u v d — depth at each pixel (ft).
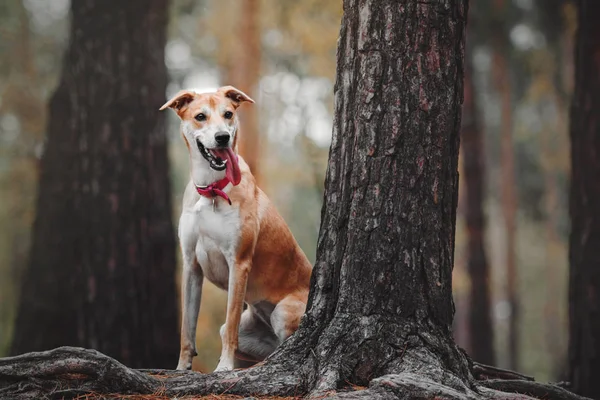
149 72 31.45
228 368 20.11
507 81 75.92
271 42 60.85
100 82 30.94
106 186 30.22
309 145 62.64
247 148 46.47
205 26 53.83
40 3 81.00
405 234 17.80
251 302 22.36
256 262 21.76
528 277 118.11
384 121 18.01
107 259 29.71
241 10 48.88
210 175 20.49
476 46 69.51
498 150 95.45
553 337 98.07
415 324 17.52
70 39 32.19
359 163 18.11
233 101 21.61
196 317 21.40
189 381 17.21
